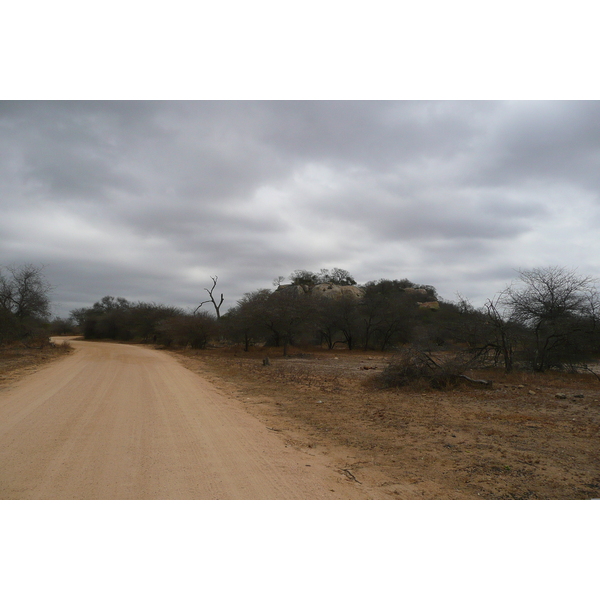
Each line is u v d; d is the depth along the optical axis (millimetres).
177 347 48812
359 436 8328
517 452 7188
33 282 39375
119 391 13383
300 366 25797
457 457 6906
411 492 5375
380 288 78750
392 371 15672
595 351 20938
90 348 42125
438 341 21672
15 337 35500
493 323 19859
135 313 71000
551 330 19656
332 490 5301
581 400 12461
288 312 36406
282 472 5895
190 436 7789
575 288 20031
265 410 11070
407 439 8102
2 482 5246
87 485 5191
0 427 8125
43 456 6305
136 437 7586
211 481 5469
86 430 7996
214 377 19234
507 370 19250
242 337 43156
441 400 12672
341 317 47906
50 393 12477
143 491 5066
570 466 6449
